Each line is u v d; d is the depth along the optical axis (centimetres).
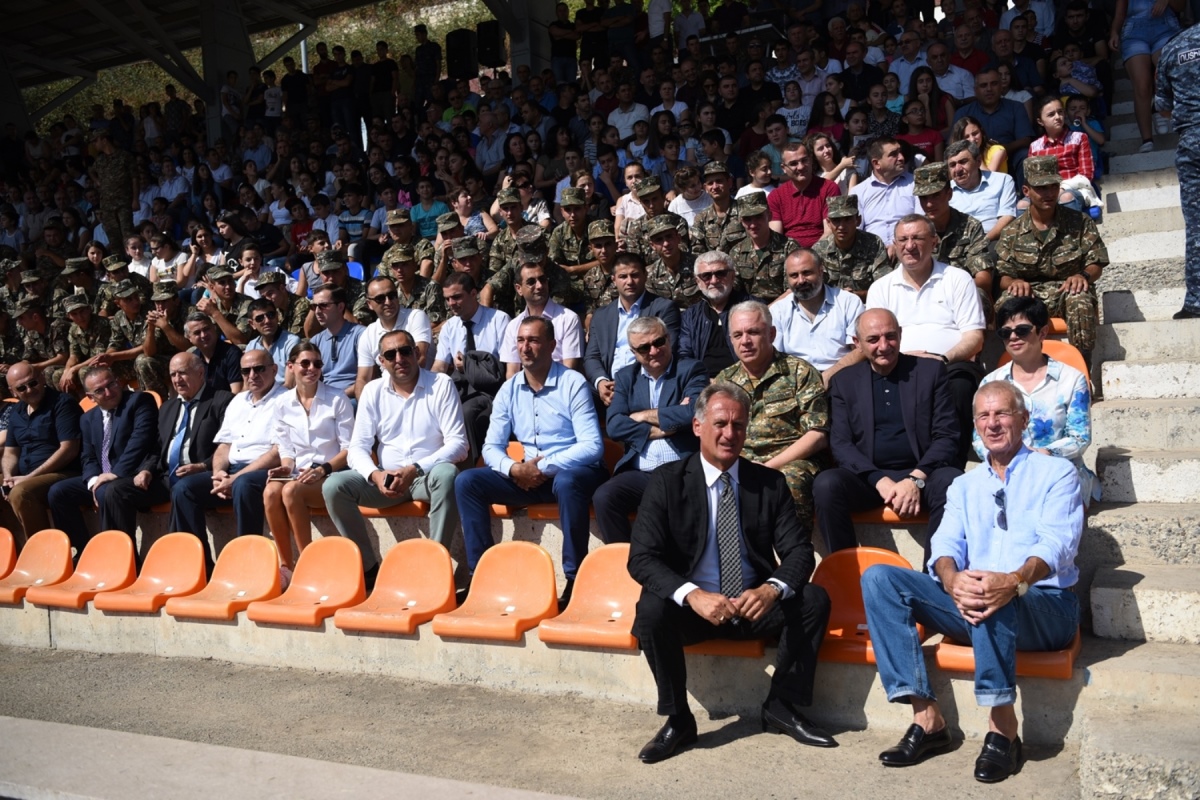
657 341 514
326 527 588
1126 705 346
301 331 809
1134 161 778
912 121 827
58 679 513
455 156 1059
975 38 955
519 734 401
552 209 1011
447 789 330
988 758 339
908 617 362
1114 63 948
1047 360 436
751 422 492
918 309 532
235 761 362
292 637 503
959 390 482
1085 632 394
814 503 458
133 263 1102
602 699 434
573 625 434
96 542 608
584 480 500
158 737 388
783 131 877
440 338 681
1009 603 347
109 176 1323
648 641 379
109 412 665
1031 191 551
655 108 1081
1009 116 802
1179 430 457
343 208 1111
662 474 409
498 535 545
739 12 1201
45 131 2319
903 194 671
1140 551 412
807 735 376
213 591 545
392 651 479
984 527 372
